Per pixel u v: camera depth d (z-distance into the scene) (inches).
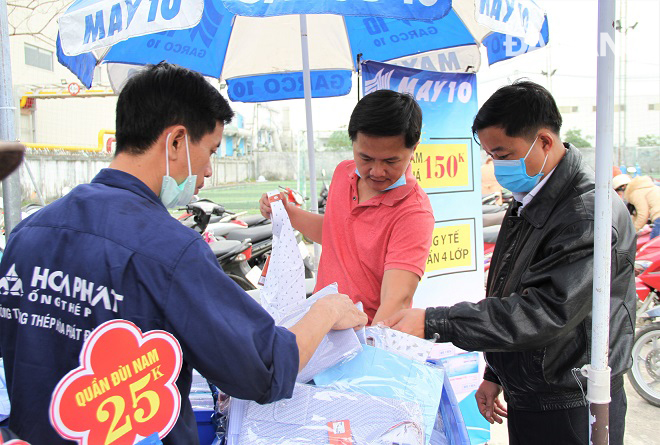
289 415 45.6
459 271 116.6
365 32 138.5
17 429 39.5
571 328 58.0
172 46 123.9
